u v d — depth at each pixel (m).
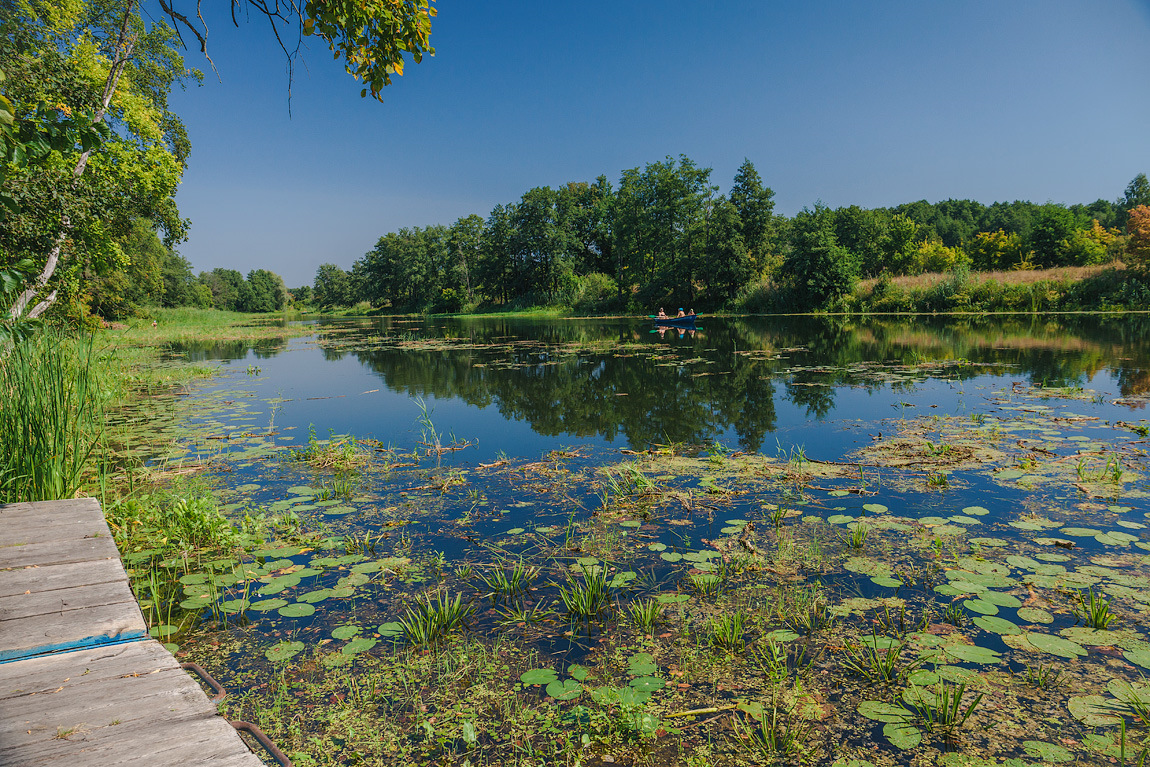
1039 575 3.30
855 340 17.69
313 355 18.48
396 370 13.84
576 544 3.99
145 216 15.24
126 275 31.05
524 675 2.56
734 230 37.84
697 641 2.80
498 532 4.25
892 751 2.08
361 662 2.71
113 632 1.85
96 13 11.95
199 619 3.11
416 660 2.72
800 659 2.63
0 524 2.89
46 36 10.03
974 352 13.59
